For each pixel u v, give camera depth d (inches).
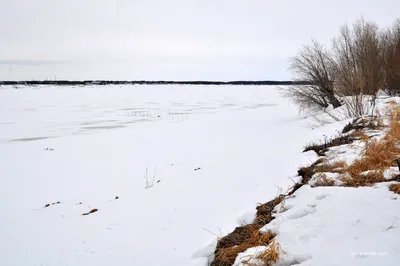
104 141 717.3
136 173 445.1
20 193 373.4
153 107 1509.6
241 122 999.6
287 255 128.0
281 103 1736.0
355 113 600.4
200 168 418.6
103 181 413.4
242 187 268.4
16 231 244.8
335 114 741.9
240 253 144.1
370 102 632.4
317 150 343.6
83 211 283.9
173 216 230.5
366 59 704.4
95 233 220.2
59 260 185.0
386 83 850.1
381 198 157.3
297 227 148.7
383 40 881.5
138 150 612.1
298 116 1050.1
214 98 2097.7
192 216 223.1
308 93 924.6
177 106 1572.3
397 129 308.3
